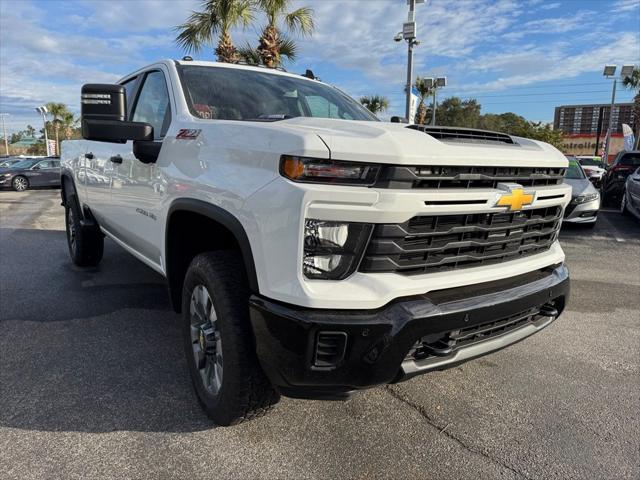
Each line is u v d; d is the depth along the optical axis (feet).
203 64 11.62
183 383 9.98
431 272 7.33
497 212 7.73
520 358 11.69
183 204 8.63
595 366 11.32
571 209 30.60
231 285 7.70
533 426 8.83
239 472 7.43
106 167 13.42
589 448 8.21
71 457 7.64
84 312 13.94
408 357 7.09
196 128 8.93
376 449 8.06
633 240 27.96
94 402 9.20
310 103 11.79
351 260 6.70
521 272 8.43
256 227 6.91
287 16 42.86
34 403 9.13
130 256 20.83
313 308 6.52
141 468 7.45
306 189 6.37
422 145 6.92
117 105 9.56
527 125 184.34
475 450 8.10
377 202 6.54
